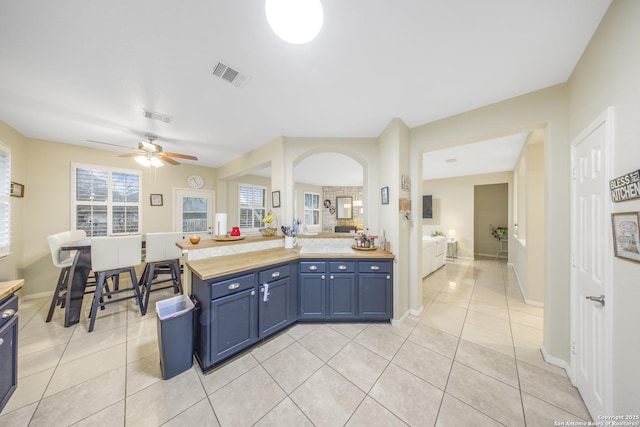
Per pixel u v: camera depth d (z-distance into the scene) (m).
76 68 1.65
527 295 3.04
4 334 1.38
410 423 1.29
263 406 1.41
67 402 1.42
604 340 1.21
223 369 1.74
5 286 1.44
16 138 2.87
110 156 3.82
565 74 1.69
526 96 1.94
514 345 2.06
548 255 1.83
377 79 1.80
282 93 2.01
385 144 2.73
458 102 2.13
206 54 1.52
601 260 1.28
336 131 2.87
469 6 1.16
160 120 2.57
